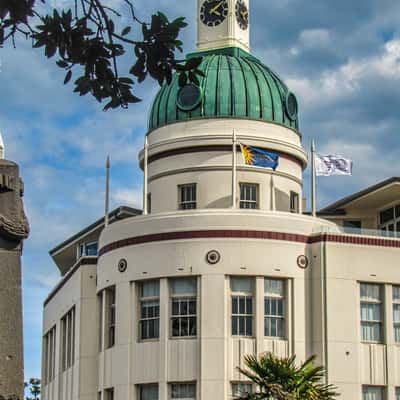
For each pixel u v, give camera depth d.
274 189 56.44
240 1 61.03
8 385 15.80
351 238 51.88
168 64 15.17
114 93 15.20
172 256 50.31
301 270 51.00
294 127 58.72
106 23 14.84
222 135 55.97
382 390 51.44
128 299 51.31
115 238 52.62
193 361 49.25
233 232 50.16
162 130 57.62
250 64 58.84
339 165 54.78
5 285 16.11
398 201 60.38
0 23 14.20
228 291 49.84
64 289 60.88
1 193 16.33
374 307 52.19
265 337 49.72
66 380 59.19
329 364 50.25
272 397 41.91
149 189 58.16
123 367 50.81
